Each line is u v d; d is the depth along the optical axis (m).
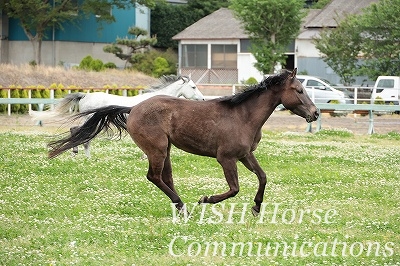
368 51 48.59
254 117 13.86
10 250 11.52
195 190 16.88
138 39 66.06
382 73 48.22
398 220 14.38
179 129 13.88
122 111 14.86
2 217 13.78
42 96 41.69
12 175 18.23
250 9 51.69
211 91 50.94
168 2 73.12
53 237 12.32
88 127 14.94
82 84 48.78
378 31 48.62
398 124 37.75
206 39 61.56
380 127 36.16
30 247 11.76
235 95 13.88
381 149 25.94
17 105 40.91
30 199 15.45
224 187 17.28
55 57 61.84
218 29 62.41
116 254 11.45
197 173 19.44
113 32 65.06
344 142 28.44
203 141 13.81
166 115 13.97
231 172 13.77
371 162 22.34
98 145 24.75
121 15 65.44
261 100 13.91
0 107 41.00
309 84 45.03
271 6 51.12
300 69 56.66
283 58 52.25
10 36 62.00
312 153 24.03
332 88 44.66
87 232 12.66
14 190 16.39
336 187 17.91
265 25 52.06
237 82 60.28
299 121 38.53
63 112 20.47
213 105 13.95
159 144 13.95
